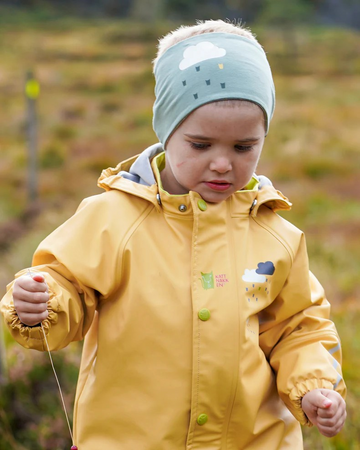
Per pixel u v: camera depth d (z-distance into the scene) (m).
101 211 1.71
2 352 3.29
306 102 18.25
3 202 9.75
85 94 20.14
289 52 27.92
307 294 1.84
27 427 3.10
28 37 32.88
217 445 1.69
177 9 44.00
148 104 18.42
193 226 1.70
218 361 1.64
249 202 1.79
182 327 1.64
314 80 22.33
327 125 15.13
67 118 16.53
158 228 1.71
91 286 1.66
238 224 1.76
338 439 2.72
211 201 1.70
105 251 1.67
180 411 1.63
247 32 1.76
